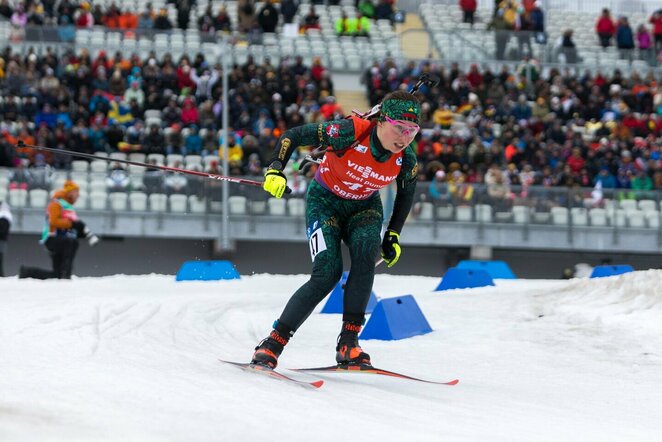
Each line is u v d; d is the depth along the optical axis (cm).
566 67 6575
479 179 5272
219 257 4925
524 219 5022
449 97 6059
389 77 6159
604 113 6156
